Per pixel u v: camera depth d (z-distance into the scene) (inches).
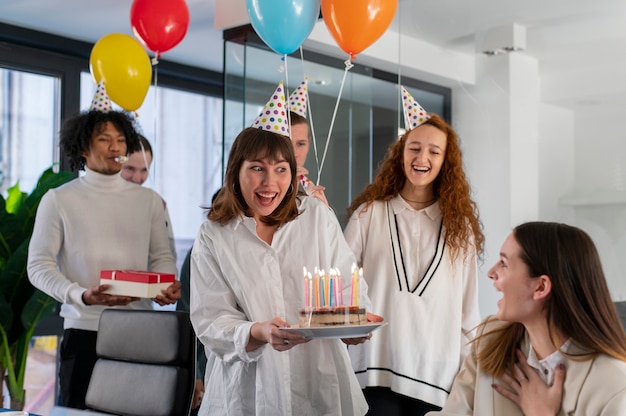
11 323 123.3
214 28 153.3
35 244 106.3
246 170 72.6
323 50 134.3
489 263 113.6
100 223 107.6
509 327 62.9
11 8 142.6
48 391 160.7
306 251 76.0
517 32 112.0
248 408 74.1
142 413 71.7
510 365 61.9
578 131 106.1
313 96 136.1
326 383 75.0
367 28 99.5
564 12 107.7
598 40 104.4
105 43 129.4
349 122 131.3
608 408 55.6
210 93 194.4
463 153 117.7
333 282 70.8
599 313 57.8
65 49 161.6
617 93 102.7
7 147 158.7
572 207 106.3
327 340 75.7
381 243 98.7
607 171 103.3
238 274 73.8
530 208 110.3
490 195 114.4
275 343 65.9
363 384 96.9
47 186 129.9
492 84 114.4
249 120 141.2
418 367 95.5
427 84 121.8
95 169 109.0
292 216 76.5
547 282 58.2
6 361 126.2
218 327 71.9
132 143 113.0
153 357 72.4
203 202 199.6
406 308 96.1
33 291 127.3
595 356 57.9
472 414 65.0
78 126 109.0
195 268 76.3
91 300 101.0
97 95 120.4
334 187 133.3
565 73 107.5
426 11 121.6
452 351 95.9
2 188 158.1
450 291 96.7
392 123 125.3
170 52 174.1
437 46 120.6
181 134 193.6
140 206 111.0
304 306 74.9
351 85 131.3
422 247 97.6
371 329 67.9
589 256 58.4
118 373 75.2
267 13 100.3
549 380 60.2
